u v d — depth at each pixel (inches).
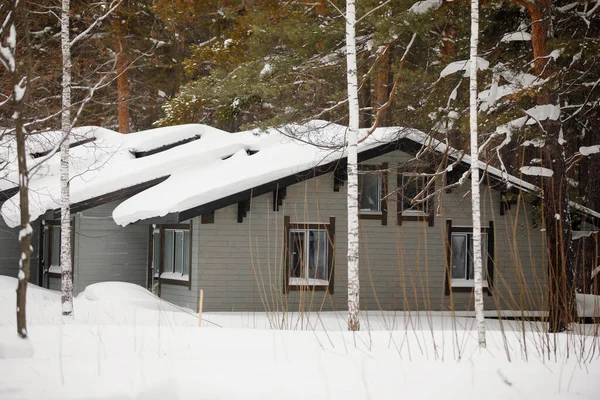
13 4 339.3
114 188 892.6
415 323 676.7
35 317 644.7
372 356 352.2
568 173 1102.4
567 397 281.3
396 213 863.7
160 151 1035.3
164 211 775.7
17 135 331.6
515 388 291.3
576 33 799.7
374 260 855.7
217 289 817.5
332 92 955.3
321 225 843.4
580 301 789.9
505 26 823.1
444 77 764.0
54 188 930.1
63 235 655.8
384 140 838.5
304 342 392.8
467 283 877.8
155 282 900.6
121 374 289.3
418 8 722.2
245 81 877.8
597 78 823.1
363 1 732.7
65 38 661.9
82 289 917.2
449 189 876.6
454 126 756.0
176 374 294.0
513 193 871.1
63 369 297.4
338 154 827.4
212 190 784.9
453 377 305.3
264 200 832.3
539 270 893.8
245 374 299.0
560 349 391.9
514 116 709.9
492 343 413.4
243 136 1015.6
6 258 1024.9
